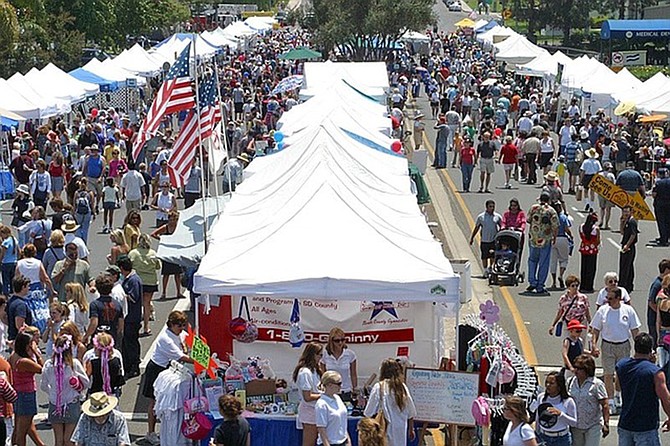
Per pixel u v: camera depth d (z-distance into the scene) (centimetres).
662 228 3356
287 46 11394
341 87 3906
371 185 2025
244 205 1956
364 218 1773
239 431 1358
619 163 4281
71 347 1580
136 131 4969
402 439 1455
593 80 5725
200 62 5681
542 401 1440
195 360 1548
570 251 2748
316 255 1627
